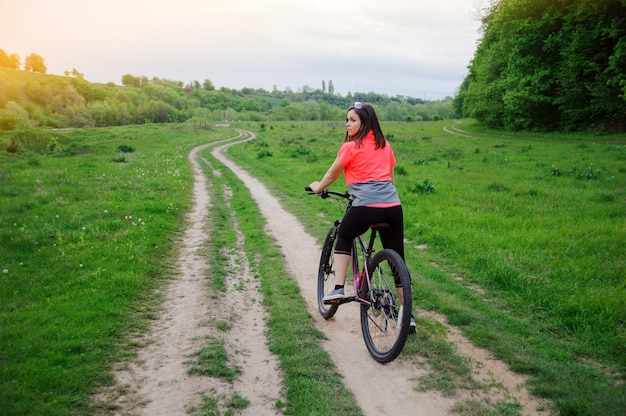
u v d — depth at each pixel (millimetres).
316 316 4699
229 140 49875
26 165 20844
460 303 4859
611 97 30703
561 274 5500
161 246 7395
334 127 67688
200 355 3691
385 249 3645
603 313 4258
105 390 3154
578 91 33188
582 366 3430
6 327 4020
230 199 13258
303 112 158250
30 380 3102
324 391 3168
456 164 18828
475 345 3920
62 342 3760
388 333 3711
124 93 156875
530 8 35625
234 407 3016
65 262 6141
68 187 13242
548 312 4527
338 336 4199
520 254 6395
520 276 5375
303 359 3650
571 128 35906
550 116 39000
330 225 9172
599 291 4797
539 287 5070
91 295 4957
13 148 29047
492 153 23000
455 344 3934
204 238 8297
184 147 39000
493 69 44219
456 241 7148
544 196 11156
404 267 3291
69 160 23781
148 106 144750
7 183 14250
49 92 123812
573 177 14242
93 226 8203
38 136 35938
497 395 3137
